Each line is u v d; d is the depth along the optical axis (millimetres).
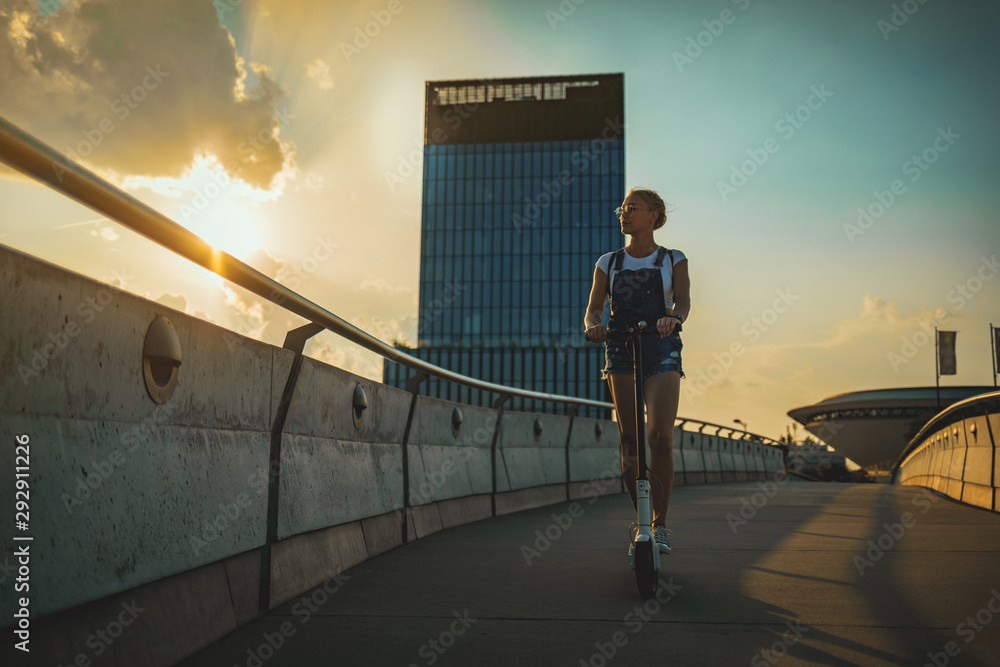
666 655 2619
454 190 91938
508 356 87938
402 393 5430
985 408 8508
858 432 132250
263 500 3199
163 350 2359
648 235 4203
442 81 93688
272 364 3303
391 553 4906
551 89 93812
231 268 2688
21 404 1771
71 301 1964
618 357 4129
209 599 2732
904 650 2648
